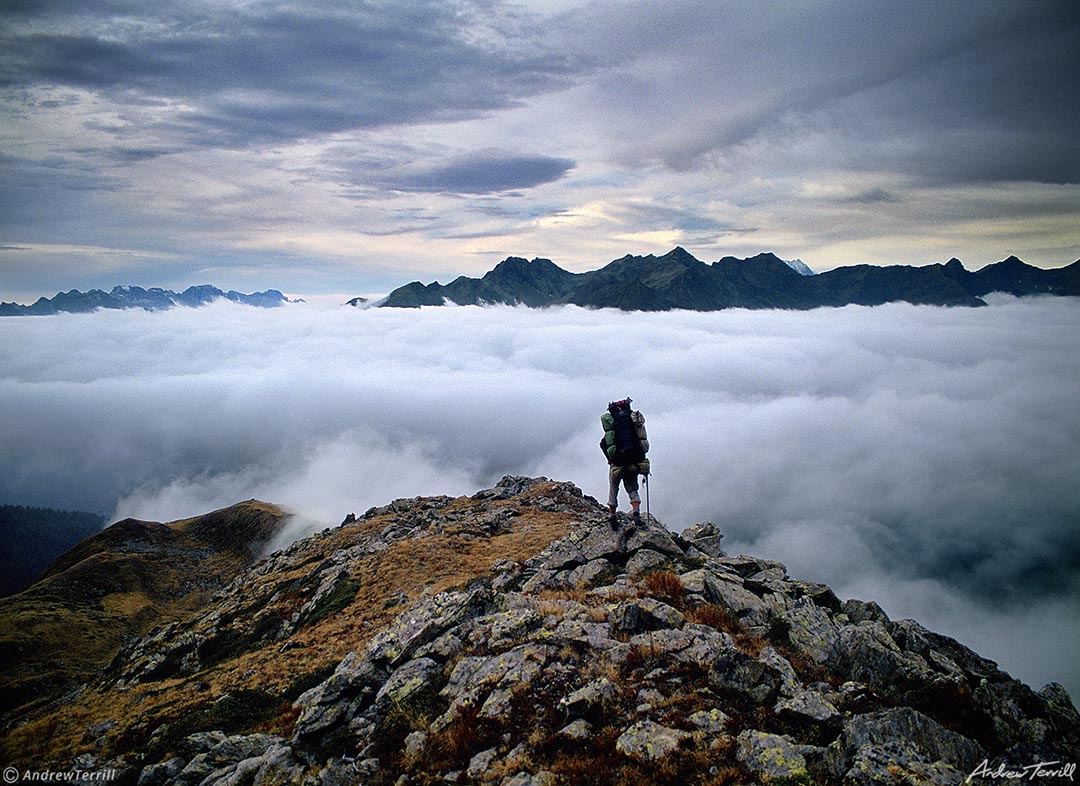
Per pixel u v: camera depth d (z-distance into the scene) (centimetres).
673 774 892
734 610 1490
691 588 1605
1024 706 1156
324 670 2253
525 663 1265
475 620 1586
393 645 1569
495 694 1182
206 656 4078
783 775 870
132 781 1680
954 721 1046
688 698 1070
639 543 1928
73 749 2058
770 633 1401
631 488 2027
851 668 1220
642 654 1238
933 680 1121
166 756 1762
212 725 1878
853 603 1673
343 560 5406
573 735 1009
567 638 1335
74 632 9238
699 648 1236
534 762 980
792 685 1100
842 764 876
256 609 4888
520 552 4162
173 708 2408
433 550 4512
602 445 2047
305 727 1362
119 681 4144
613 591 1641
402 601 3497
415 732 1170
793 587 1728
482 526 5175
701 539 2356
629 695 1103
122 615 10638
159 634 5291
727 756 923
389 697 1341
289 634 3878
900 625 1516
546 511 5947
